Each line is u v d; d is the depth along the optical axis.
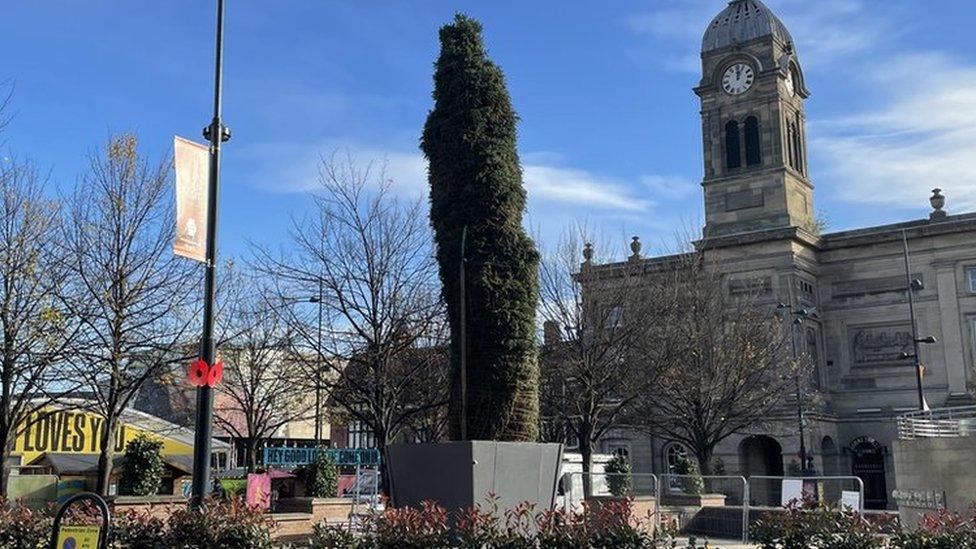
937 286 61.62
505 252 16.70
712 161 66.81
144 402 49.97
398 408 33.00
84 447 34.88
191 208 15.17
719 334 42.53
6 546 12.76
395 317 28.97
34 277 24.52
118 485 29.81
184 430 38.66
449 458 14.66
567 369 36.22
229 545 12.80
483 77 17.39
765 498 28.98
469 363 16.36
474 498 14.34
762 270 61.88
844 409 62.88
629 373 37.00
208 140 16.27
